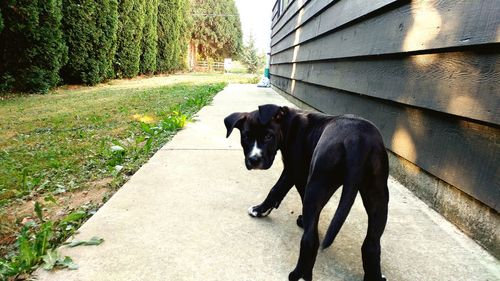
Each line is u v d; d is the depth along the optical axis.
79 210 2.35
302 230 2.05
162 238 1.92
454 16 2.04
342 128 1.56
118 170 3.02
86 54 12.76
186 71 30.78
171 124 4.70
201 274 1.62
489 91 1.77
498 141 1.74
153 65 20.45
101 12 12.98
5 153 3.87
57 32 10.41
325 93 4.94
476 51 1.87
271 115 1.88
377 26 3.07
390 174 2.92
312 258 1.51
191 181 2.80
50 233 1.94
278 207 2.36
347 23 3.79
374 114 3.22
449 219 2.14
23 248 1.67
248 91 10.95
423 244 1.89
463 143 1.99
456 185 2.04
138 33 17.31
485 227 1.84
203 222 2.12
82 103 8.09
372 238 1.52
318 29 5.14
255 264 1.70
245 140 2.10
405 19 2.59
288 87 8.34
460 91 1.99
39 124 5.58
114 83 15.07
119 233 1.96
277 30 11.22
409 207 2.35
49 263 1.65
